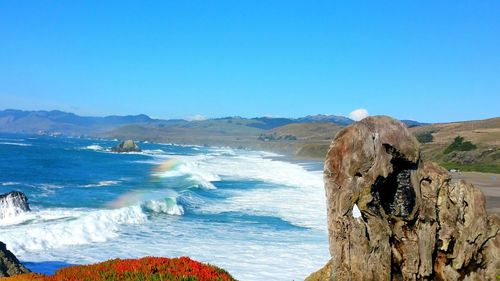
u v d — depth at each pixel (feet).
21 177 165.68
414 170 25.20
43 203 104.78
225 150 604.49
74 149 424.87
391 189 25.68
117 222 83.20
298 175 209.77
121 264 28.04
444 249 25.13
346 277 24.67
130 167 237.45
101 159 300.20
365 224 24.82
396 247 25.12
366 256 24.40
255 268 56.95
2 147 359.87
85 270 27.68
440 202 25.48
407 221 24.79
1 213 81.46
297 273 55.42
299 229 81.56
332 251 25.26
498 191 141.59
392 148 24.62
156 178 178.91
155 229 80.23
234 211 101.35
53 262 58.70
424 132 489.26
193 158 339.98
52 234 69.46
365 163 24.71
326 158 25.66
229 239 72.79
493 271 25.50
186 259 29.35
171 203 98.12
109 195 123.75
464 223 25.39
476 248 25.26
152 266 27.32
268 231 79.61
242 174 207.10
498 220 25.81
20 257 60.23
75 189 136.26
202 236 75.00
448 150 295.48
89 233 73.46
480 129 458.09
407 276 24.64
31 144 477.36
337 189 25.09
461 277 25.40
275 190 144.66
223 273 28.14
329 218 25.38
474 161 258.16
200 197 122.11
